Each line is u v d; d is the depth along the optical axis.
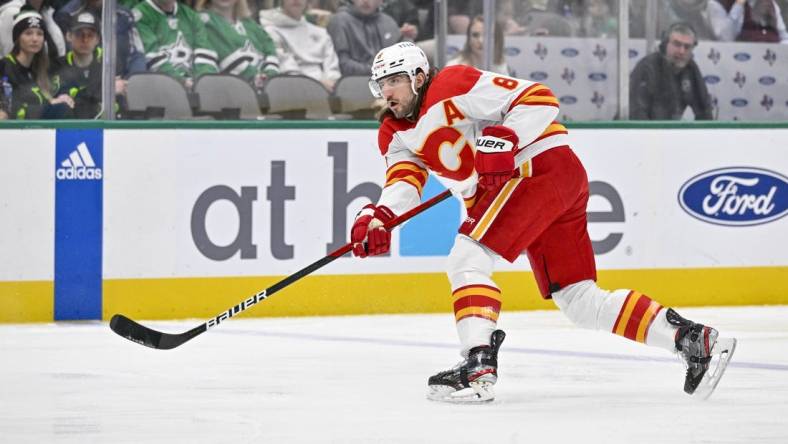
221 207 14.98
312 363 11.23
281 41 15.97
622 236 16.05
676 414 8.50
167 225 14.85
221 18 15.76
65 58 15.14
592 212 15.93
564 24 16.69
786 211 16.59
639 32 16.92
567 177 9.05
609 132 15.97
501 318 14.84
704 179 16.30
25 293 14.55
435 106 8.98
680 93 17.14
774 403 8.97
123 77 15.49
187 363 11.23
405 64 8.94
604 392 9.49
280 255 15.14
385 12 16.22
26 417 8.45
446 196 9.45
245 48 15.88
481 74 9.06
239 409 8.76
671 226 16.20
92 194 14.67
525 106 8.84
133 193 14.76
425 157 9.30
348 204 15.33
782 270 16.59
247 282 15.08
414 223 15.43
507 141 8.59
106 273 14.74
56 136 14.59
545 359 11.40
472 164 9.27
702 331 8.84
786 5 17.50
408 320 14.76
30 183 14.53
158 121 14.80
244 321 14.70
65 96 15.20
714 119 17.34
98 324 14.35
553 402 9.00
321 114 16.17
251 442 7.48
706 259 16.33
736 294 16.47
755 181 16.48
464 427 7.98
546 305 15.85
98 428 8.02
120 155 14.73
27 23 15.00
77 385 9.94
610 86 16.89
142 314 14.86
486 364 8.75
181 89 15.70
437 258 15.53
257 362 11.30
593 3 16.73
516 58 16.62
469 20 16.31
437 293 15.58
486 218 9.00
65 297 14.65
